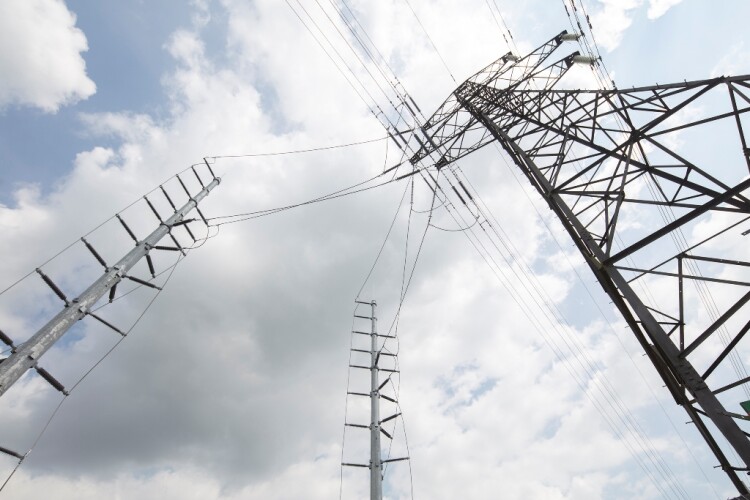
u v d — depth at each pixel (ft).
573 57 53.01
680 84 29.86
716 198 22.12
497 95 51.65
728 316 20.29
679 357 21.01
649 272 25.12
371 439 45.83
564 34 55.57
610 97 35.01
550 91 42.01
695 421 23.75
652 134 30.30
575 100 39.27
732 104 26.58
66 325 26.86
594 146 33.73
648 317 22.71
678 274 24.88
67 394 27.32
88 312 28.60
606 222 30.14
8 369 22.70
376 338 60.44
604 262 25.86
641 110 33.32
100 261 31.68
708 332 20.49
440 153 58.54
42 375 25.88
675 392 24.57
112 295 32.71
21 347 24.29
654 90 31.81
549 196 33.06
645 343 25.02
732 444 17.89
